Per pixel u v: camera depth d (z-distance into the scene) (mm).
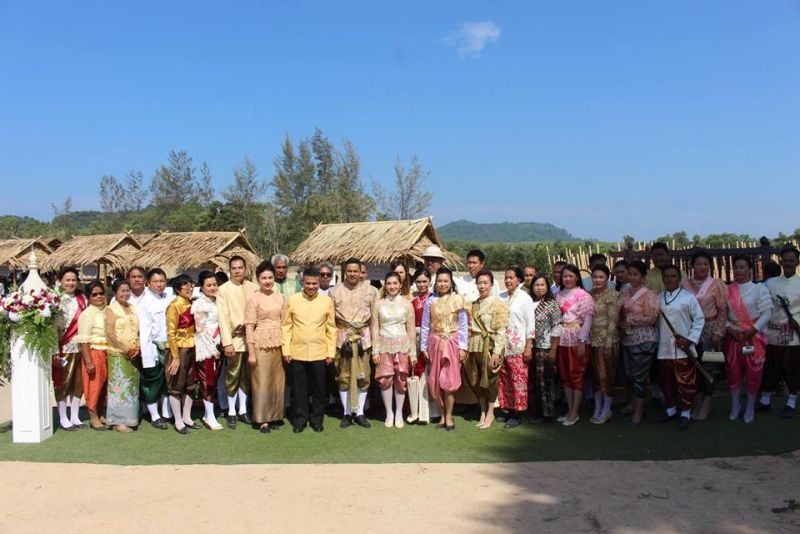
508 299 7160
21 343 6445
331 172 40688
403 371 6969
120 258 17062
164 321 7051
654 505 4680
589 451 6051
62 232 39062
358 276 7105
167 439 6602
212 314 6969
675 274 6832
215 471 5535
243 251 16156
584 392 8047
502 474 5402
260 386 6781
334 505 4703
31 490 5086
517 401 6902
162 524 4371
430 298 7195
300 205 39406
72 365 6945
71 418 7023
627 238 9648
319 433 6809
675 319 6820
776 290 7246
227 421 7254
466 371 7121
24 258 20109
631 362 6930
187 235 17031
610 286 7113
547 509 4609
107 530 4281
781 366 7145
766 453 5910
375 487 5086
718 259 9172
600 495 4891
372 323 7051
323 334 6934
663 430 6719
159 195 45531
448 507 4652
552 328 7047
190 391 6949
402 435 6707
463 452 6074
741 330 6953
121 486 5160
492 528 4270
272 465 5707
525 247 40438
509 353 6934
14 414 6477
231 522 4395
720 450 6012
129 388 6941
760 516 4465
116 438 6641
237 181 37656
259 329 6812
